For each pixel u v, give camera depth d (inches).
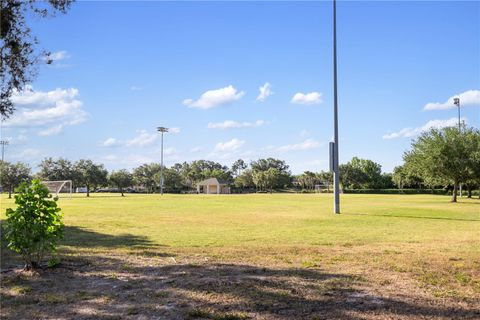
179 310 234.7
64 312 233.3
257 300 251.1
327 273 325.1
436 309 235.1
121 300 254.1
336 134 1105.4
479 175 1790.1
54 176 3511.3
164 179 4990.2
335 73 1122.0
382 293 267.9
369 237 577.9
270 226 737.0
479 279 307.4
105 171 3668.8
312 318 220.4
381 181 4739.2
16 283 293.7
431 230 676.7
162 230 666.8
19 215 316.5
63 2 536.7
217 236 586.2
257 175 5206.7
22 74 542.9
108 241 530.0
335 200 1087.0
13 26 517.0
